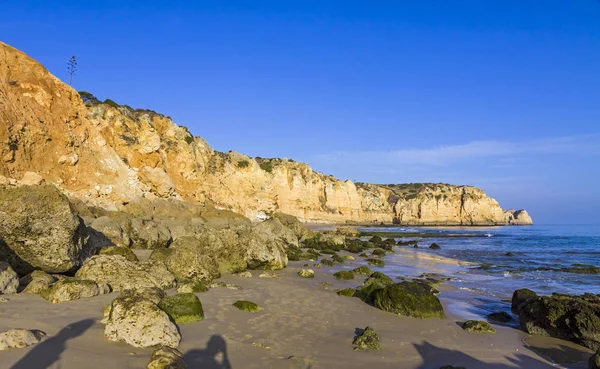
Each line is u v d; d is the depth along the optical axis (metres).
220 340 8.46
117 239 21.84
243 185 72.25
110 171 36.59
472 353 9.27
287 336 9.23
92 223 22.14
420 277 21.12
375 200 126.56
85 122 37.19
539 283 20.02
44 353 6.49
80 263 13.67
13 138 29.56
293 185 98.31
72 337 7.40
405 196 141.88
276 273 18.84
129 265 12.91
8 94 31.00
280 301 12.66
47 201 12.84
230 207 64.00
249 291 13.80
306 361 7.81
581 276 22.48
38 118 32.47
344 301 13.41
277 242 22.45
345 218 109.81
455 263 28.86
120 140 44.81
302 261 24.86
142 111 56.16
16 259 12.42
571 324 10.60
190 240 15.90
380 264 26.20
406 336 10.12
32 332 7.08
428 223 127.25
